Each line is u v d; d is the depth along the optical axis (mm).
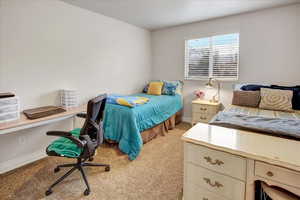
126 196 1696
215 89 3725
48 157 2504
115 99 2791
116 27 3555
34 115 2059
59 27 2594
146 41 4395
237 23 3338
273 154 949
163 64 4422
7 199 1652
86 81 3064
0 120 1787
